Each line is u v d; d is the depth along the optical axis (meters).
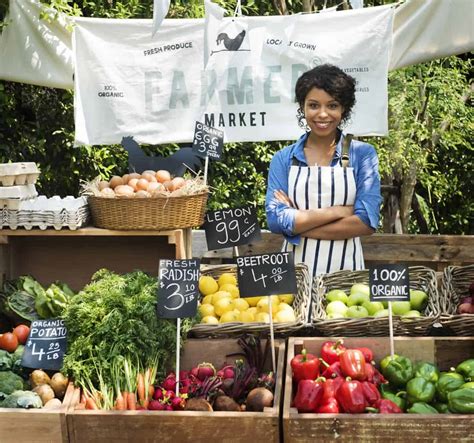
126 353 3.39
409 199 7.02
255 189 7.30
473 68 7.79
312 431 2.85
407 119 6.77
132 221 3.82
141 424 2.96
